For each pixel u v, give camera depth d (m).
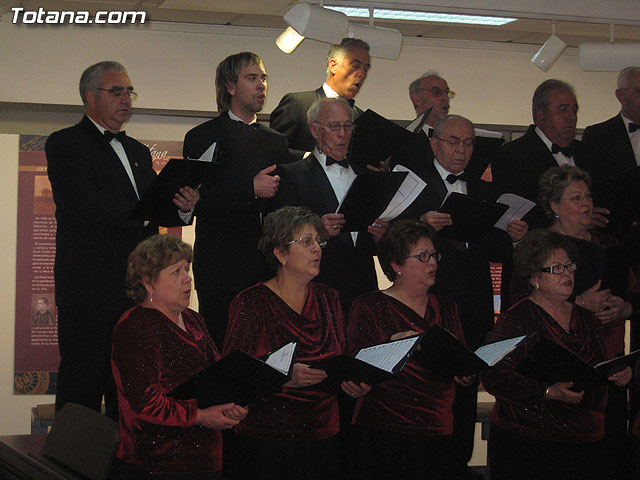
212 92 6.83
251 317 3.47
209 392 3.00
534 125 5.14
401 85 7.35
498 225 4.42
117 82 4.12
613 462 4.09
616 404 4.10
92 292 3.94
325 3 5.36
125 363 3.02
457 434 4.33
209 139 4.42
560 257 3.68
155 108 6.71
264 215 4.35
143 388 2.99
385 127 4.27
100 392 3.99
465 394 4.34
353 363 3.22
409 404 3.60
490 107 7.59
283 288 3.55
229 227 4.32
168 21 6.66
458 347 3.28
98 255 3.96
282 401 3.42
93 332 3.94
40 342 6.57
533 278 3.75
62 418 2.72
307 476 3.42
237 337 3.46
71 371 3.94
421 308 3.75
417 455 3.58
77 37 6.46
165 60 6.70
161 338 3.09
